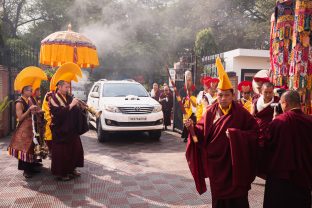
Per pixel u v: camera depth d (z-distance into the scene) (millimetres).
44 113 6051
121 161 7180
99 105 9547
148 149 8461
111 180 5832
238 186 3391
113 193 5176
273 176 3369
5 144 8836
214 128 3572
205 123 3662
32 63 12289
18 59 11414
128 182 5723
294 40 4992
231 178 3443
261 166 3508
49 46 6816
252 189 5434
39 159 6414
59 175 5715
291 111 3332
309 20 4879
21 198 4953
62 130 5602
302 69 4941
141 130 9109
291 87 5062
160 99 11992
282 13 5434
